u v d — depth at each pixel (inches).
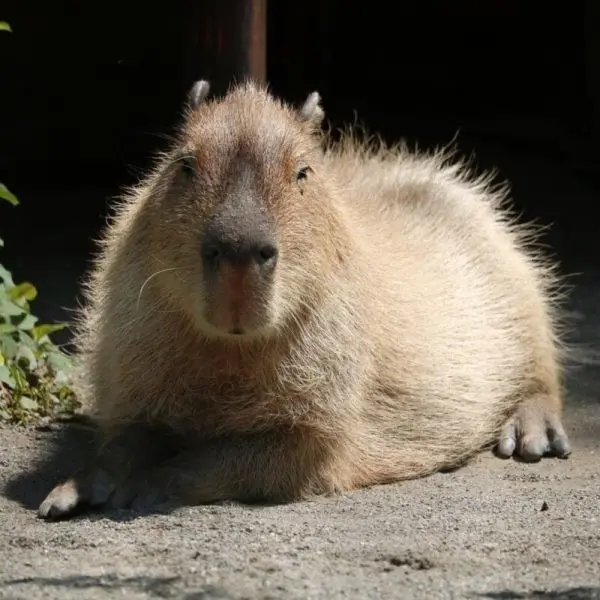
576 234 1186.6
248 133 506.9
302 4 1341.0
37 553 423.8
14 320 698.8
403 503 514.3
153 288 527.2
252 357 524.4
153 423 543.5
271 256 475.2
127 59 1301.7
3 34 1285.7
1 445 591.5
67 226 1175.6
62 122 1310.3
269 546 430.6
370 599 372.5
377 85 1503.4
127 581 388.8
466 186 784.3
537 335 703.7
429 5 1508.4
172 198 509.0
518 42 1514.5
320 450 538.6
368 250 585.3
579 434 669.9
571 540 441.1
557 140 1401.3
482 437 641.6
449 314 645.9
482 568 406.3
